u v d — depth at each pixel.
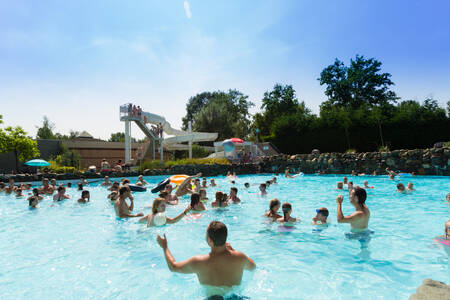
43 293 3.11
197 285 3.18
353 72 37.81
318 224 5.63
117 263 3.93
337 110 33.62
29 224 6.39
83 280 3.42
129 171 18.94
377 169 17.91
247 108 52.34
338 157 19.77
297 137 31.48
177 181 11.60
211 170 21.30
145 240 4.93
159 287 3.17
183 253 4.25
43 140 26.41
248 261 2.89
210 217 6.56
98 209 8.13
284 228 5.44
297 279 3.26
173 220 5.75
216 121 39.75
